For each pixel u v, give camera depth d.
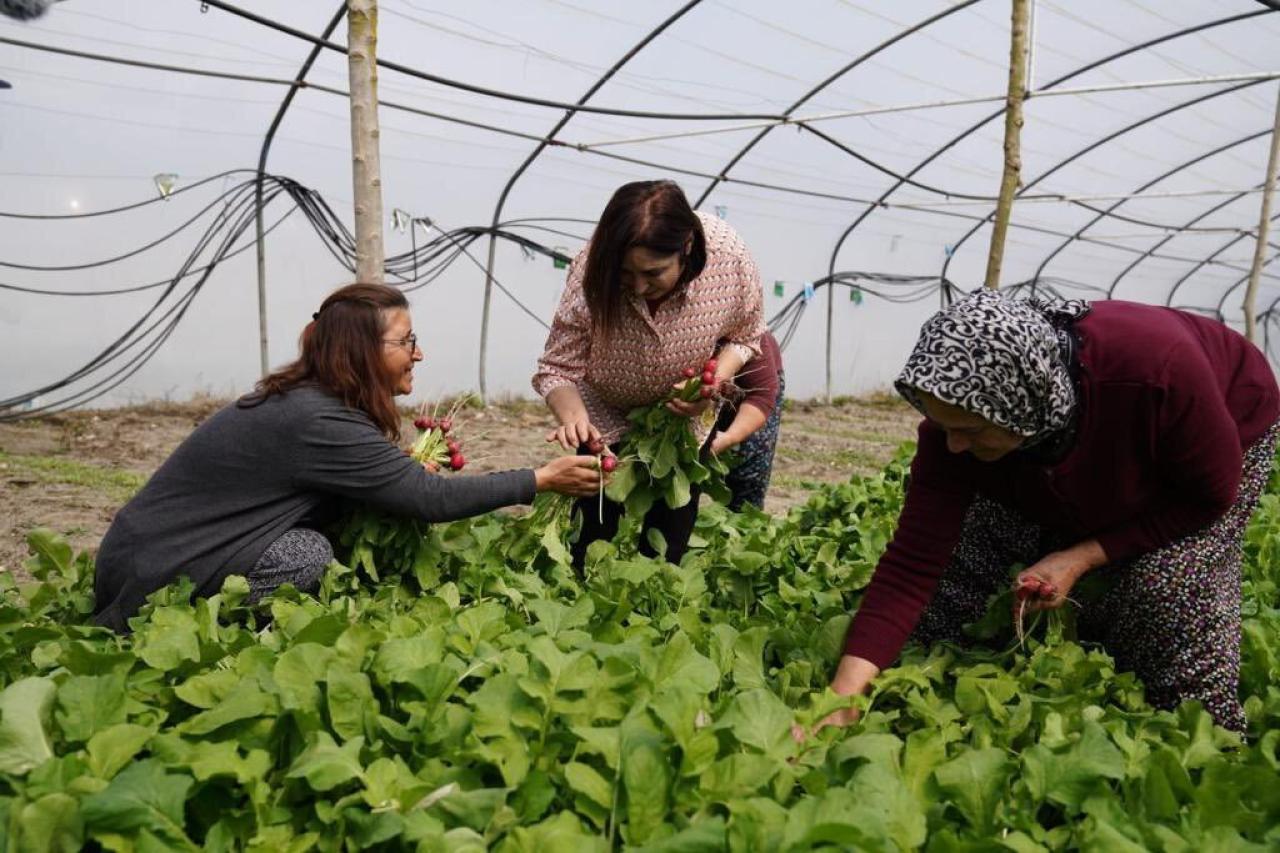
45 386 10.17
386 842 1.69
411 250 11.53
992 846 1.69
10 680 2.37
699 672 2.08
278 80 8.97
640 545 3.90
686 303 3.35
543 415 12.25
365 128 3.95
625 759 1.72
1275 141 10.47
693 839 1.53
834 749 1.94
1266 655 2.90
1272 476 6.16
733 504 4.88
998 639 3.03
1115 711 2.39
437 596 2.70
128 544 3.07
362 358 3.11
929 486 2.61
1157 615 2.60
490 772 1.88
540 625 2.51
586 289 3.17
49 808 1.56
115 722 1.86
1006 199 5.40
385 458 3.08
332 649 2.10
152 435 9.67
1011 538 2.97
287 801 1.81
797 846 1.53
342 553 3.36
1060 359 2.24
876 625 2.54
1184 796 2.00
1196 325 2.56
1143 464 2.39
